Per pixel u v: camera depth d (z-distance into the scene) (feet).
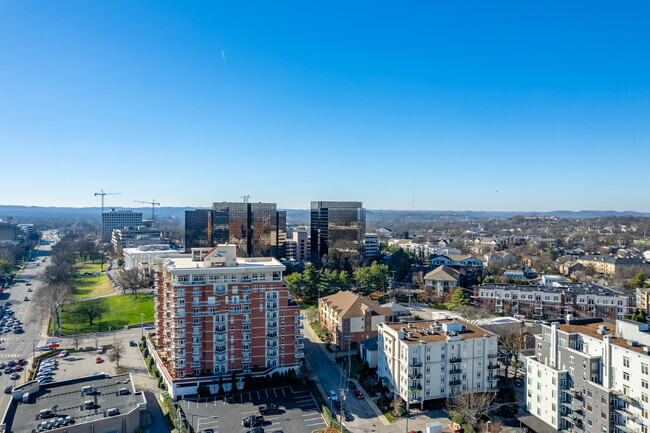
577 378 320.70
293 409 374.22
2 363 483.10
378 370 428.97
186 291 402.11
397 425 347.56
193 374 405.39
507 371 445.78
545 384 344.69
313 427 345.72
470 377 382.63
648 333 313.32
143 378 447.01
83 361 490.90
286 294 431.84
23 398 362.94
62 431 317.22
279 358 432.66
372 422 353.31
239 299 415.85
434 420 354.54
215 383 404.36
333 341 540.52
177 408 372.38
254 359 424.87
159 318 485.97
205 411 369.91
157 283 490.08
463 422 339.77
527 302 649.61
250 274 418.31
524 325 506.07
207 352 409.49
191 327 404.77
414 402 364.99
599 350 315.37
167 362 435.94
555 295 637.30
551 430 330.54
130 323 639.35
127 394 379.96
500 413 368.27
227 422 352.08
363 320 520.83
